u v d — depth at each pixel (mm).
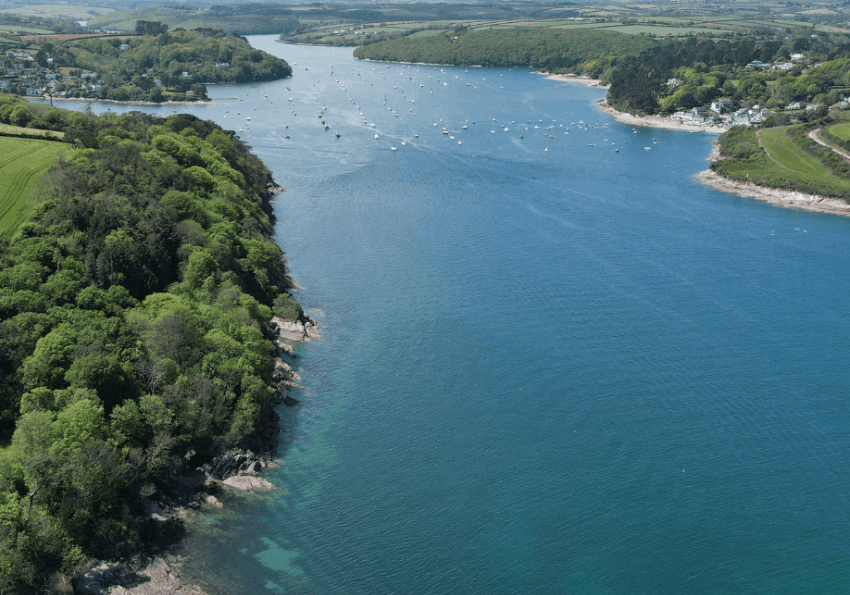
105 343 146500
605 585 122688
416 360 189125
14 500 111688
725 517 139125
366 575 122438
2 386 135625
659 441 160125
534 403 172125
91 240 179625
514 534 132750
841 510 142000
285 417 163375
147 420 136750
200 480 140250
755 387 182125
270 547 127062
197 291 183750
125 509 123750
